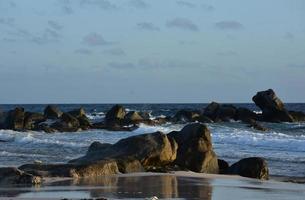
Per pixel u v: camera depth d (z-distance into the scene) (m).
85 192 18.12
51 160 31.78
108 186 19.77
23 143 46.31
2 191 18.19
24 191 18.22
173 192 18.86
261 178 25.86
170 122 71.62
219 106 79.25
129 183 20.75
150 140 26.17
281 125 69.12
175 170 25.80
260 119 77.19
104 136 53.72
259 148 41.53
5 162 30.22
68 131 60.06
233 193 19.34
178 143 27.33
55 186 19.53
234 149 40.81
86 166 22.75
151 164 25.75
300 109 129.88
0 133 53.56
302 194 19.53
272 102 76.94
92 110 138.62
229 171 26.86
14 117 64.31
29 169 22.50
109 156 25.53
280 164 32.53
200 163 26.34
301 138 46.41
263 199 18.11
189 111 75.00
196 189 19.88
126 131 60.84
